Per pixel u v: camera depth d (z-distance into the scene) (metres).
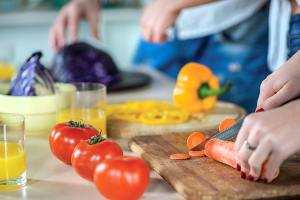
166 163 0.76
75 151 0.71
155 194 0.68
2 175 0.67
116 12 3.08
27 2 3.10
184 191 0.63
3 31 3.10
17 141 0.69
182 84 1.23
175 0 1.50
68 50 1.63
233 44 1.98
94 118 0.95
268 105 0.72
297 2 1.15
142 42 2.46
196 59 2.17
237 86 1.99
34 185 0.71
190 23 2.06
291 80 0.73
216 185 0.65
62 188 0.70
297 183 0.65
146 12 1.62
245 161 0.63
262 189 0.63
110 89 1.57
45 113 1.03
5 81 1.71
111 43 3.33
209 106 1.25
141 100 1.42
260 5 1.87
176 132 1.03
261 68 1.93
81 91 0.94
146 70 2.11
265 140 0.58
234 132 0.78
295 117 0.58
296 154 0.81
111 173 0.61
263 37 1.91
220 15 1.95
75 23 1.91
